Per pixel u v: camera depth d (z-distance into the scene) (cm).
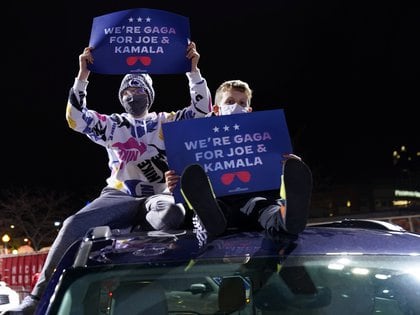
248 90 425
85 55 435
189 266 265
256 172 355
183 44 453
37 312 253
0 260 2056
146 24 448
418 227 1380
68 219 393
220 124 359
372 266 266
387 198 4988
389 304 273
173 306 294
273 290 271
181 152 355
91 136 448
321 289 271
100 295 265
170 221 357
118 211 399
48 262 380
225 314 271
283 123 362
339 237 294
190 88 469
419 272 263
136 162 450
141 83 459
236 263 267
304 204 286
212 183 352
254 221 336
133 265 266
